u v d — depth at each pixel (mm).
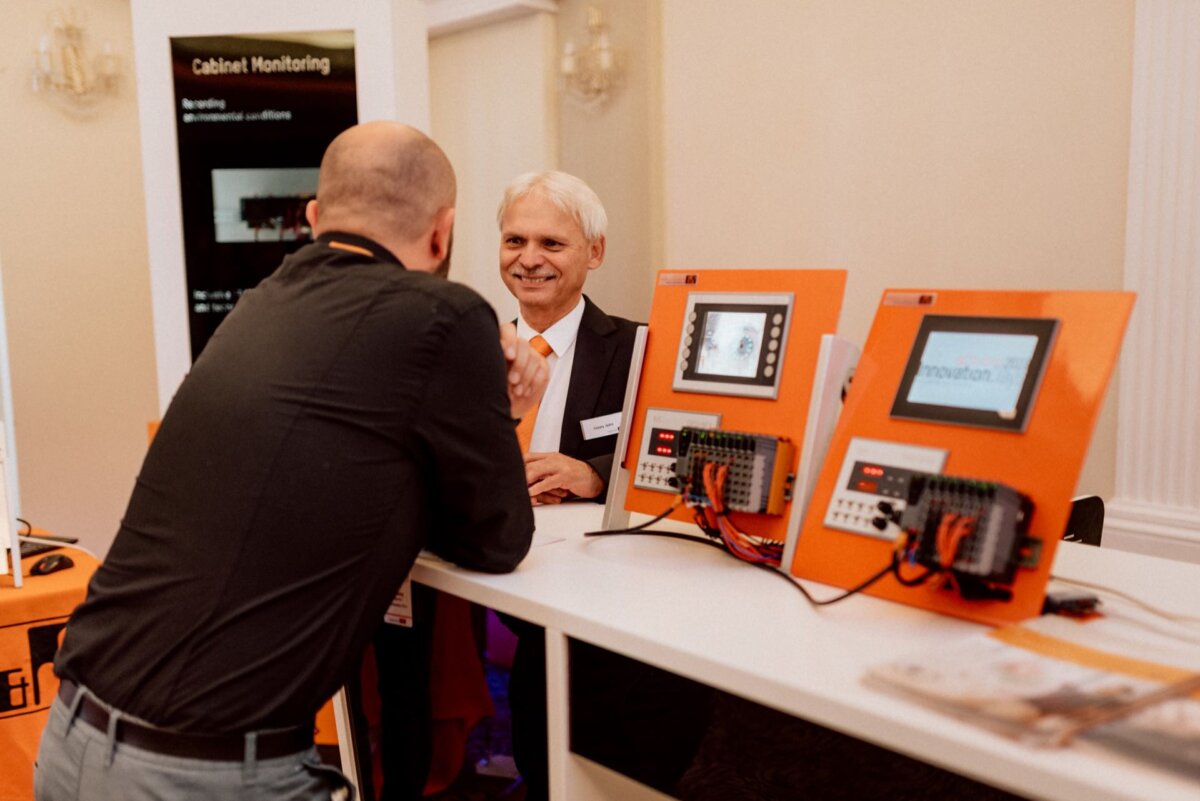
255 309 1137
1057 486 944
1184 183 2623
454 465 1077
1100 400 938
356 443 1036
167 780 1004
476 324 1077
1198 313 2621
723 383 1304
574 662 1057
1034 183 2963
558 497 1674
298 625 1020
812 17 3449
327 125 3070
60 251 4078
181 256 3166
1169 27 2615
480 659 1636
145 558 1066
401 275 1091
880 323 1155
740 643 911
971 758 689
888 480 1074
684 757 1042
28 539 2186
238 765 1007
